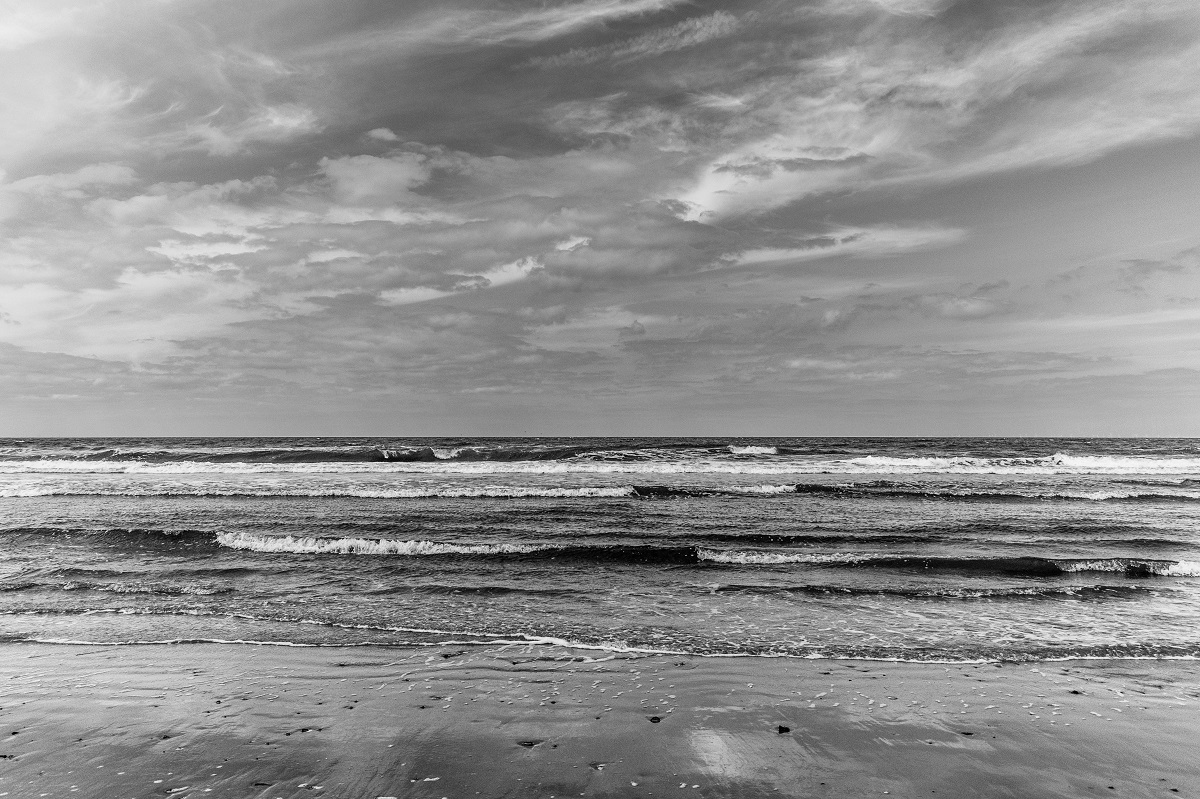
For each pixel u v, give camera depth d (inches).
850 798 185.3
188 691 266.2
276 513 719.7
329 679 281.3
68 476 1139.9
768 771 200.8
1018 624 365.7
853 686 275.3
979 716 244.4
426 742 220.1
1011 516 740.0
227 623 363.6
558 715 243.8
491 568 493.4
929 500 885.2
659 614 382.3
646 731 229.9
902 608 395.2
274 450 1630.2
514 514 724.7
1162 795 187.6
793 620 371.6
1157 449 2235.5
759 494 936.9
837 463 1405.0
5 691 265.1
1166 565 477.1
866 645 330.3
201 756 208.8
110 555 531.8
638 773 199.2
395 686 273.3
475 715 243.3
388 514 717.9
